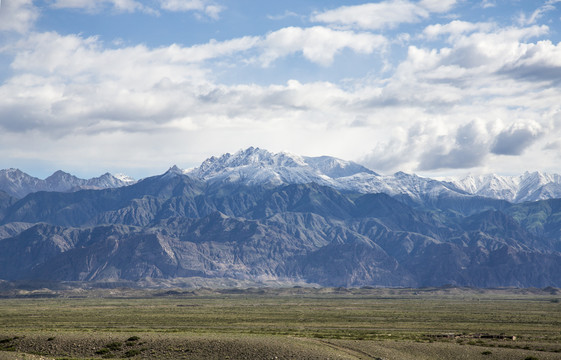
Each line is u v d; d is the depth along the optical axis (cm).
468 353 16412
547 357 15938
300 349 15862
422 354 16325
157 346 16425
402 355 16100
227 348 16012
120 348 16512
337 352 16012
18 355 14425
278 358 15200
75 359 15162
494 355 16162
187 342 16612
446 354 16300
